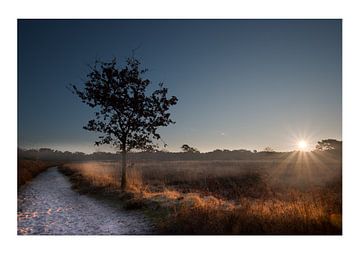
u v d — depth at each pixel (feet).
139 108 71.72
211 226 32.55
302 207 35.42
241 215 33.40
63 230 36.17
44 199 58.95
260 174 93.04
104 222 39.40
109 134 71.46
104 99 71.15
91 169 136.98
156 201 45.98
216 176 93.61
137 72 72.74
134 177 80.38
